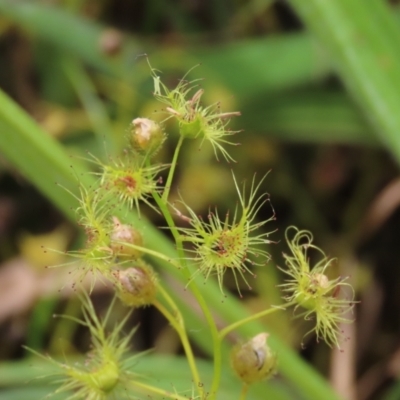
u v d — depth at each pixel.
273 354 0.14
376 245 0.21
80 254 0.13
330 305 0.14
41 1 0.22
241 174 0.21
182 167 0.21
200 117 0.13
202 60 0.21
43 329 0.20
